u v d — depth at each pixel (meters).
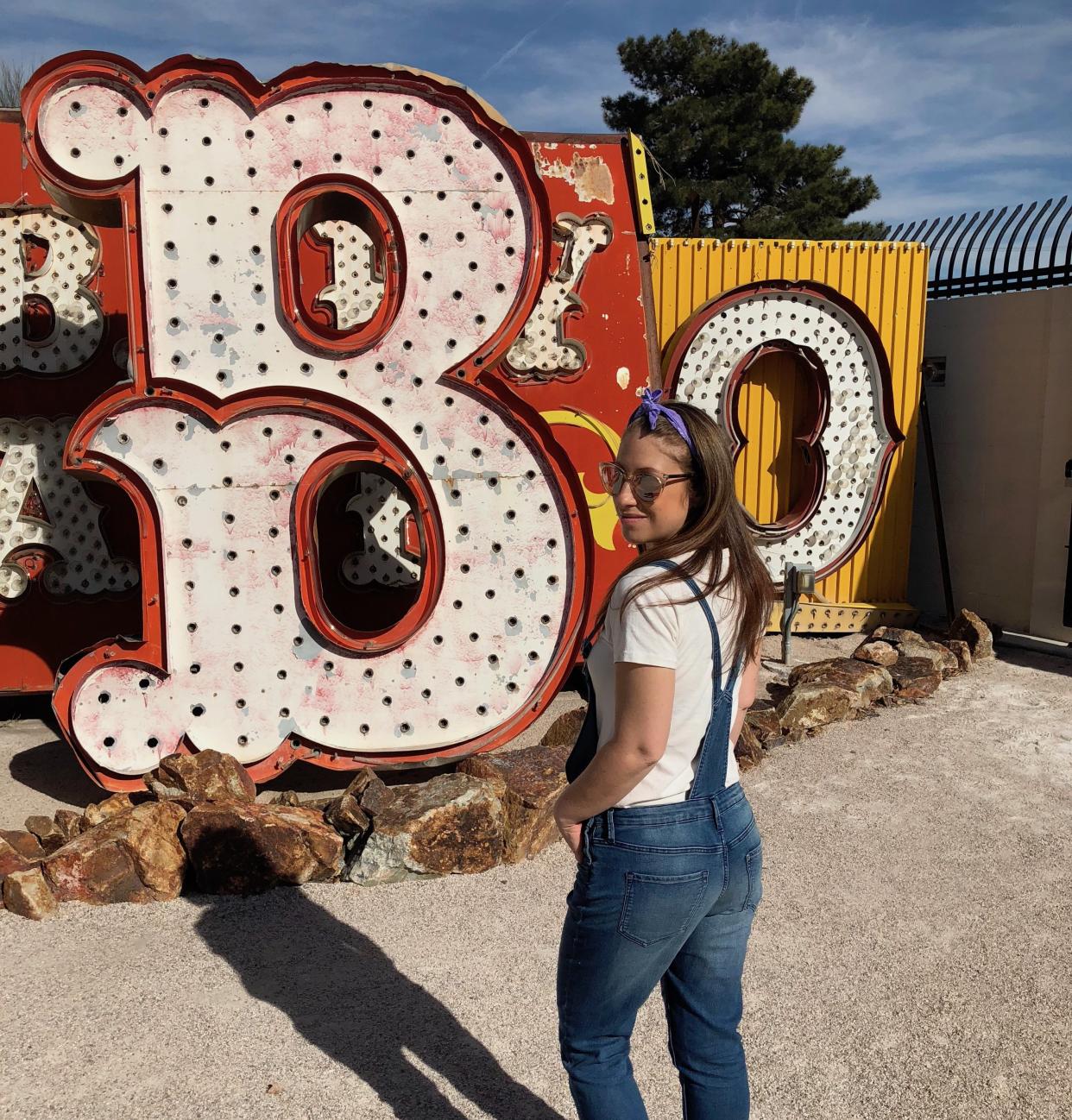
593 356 7.03
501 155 4.88
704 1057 2.23
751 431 8.48
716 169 27.55
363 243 6.52
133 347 4.66
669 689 1.94
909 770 5.60
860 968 3.60
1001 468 8.89
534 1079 2.97
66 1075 2.93
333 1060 3.03
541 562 5.08
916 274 8.59
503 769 4.67
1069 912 4.04
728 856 2.08
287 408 4.80
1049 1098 2.92
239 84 4.64
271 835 4.11
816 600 8.62
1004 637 8.70
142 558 4.76
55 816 4.73
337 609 6.65
